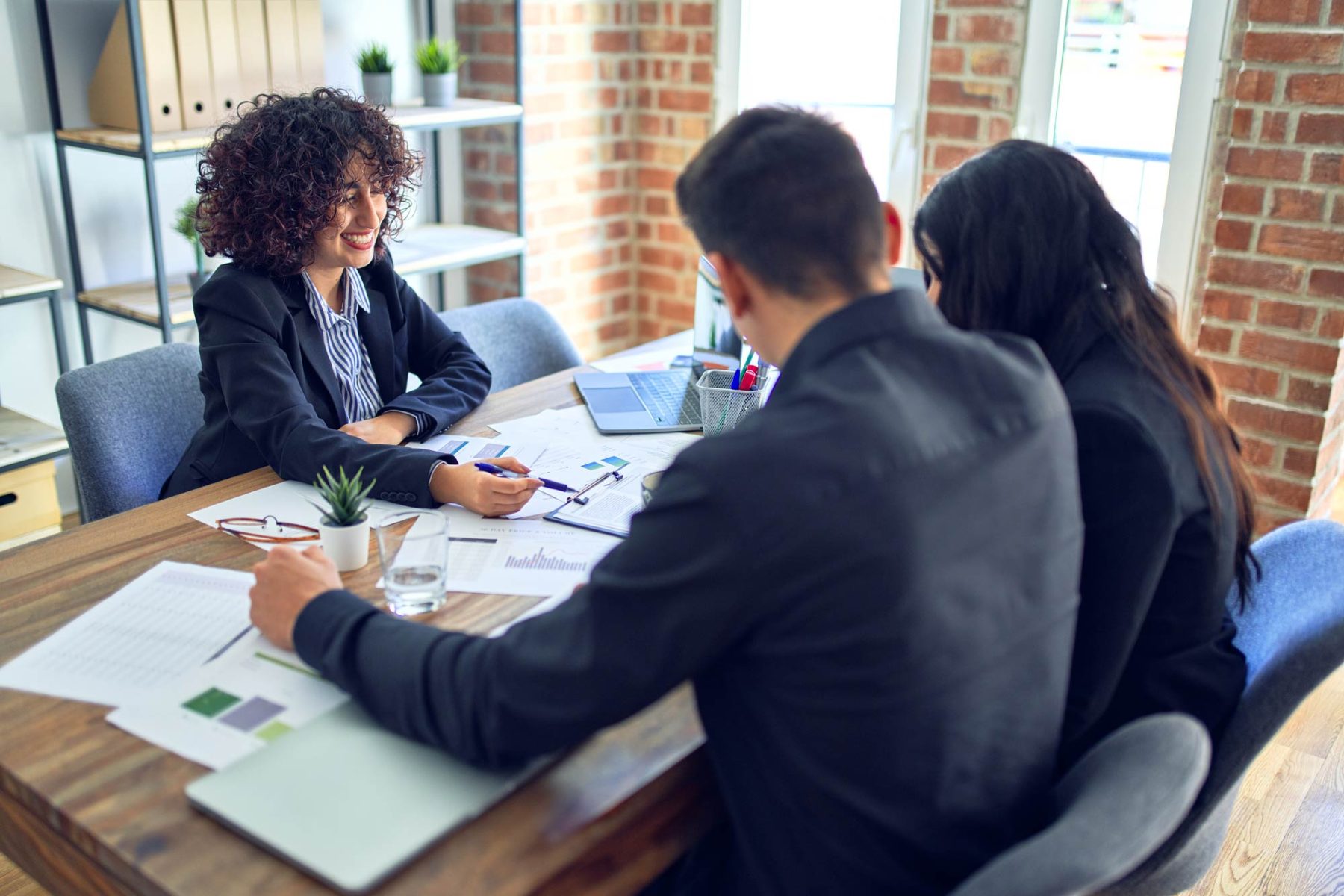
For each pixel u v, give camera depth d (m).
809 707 0.85
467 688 0.94
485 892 0.85
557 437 1.82
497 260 3.74
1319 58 2.57
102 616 1.22
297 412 1.66
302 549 1.40
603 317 4.20
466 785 0.95
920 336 0.90
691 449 0.86
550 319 2.43
